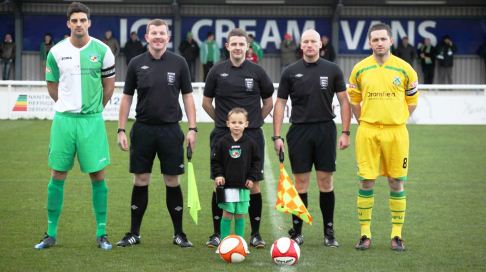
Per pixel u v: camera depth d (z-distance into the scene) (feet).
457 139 62.39
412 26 104.58
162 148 28.37
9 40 100.53
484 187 41.65
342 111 29.14
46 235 28.17
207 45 97.25
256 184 28.76
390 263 25.99
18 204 36.09
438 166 48.85
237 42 28.27
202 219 33.73
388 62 28.09
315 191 40.42
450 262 26.13
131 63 28.48
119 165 48.19
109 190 39.93
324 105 28.89
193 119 28.78
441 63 100.17
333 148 29.01
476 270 25.12
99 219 28.25
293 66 29.19
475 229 31.53
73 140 27.58
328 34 104.99
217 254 27.25
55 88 28.04
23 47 103.86
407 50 99.40
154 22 28.17
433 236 30.27
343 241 29.63
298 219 29.27
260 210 28.91
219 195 27.48
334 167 29.01
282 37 104.88
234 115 27.27
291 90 29.17
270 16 104.32
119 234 30.40
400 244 28.07
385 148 28.17
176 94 28.43
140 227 31.48
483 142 60.54
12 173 44.96
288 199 27.40
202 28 104.22
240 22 104.47
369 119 28.19
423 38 104.73
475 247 28.40
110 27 103.96
